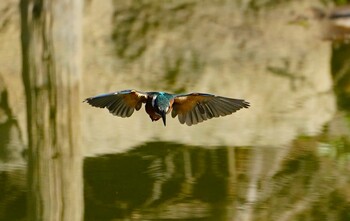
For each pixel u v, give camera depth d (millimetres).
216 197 9641
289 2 16781
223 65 15156
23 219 9242
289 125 12148
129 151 10938
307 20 16703
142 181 9977
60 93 11750
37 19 11789
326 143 11344
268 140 11359
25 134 11609
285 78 14859
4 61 14133
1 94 12992
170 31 15844
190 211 9320
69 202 9641
